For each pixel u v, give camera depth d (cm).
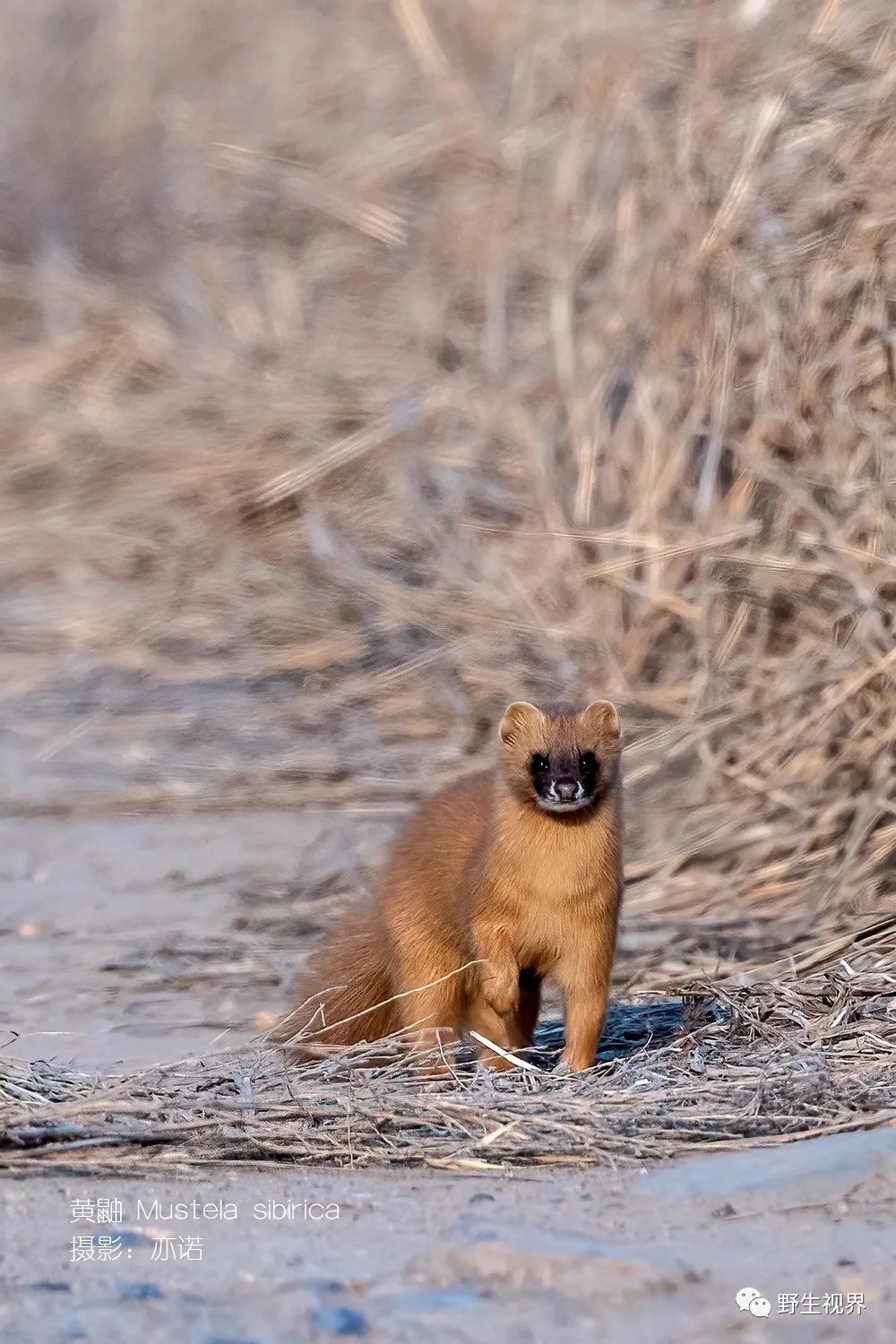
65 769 1493
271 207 2164
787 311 1308
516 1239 593
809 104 1362
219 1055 846
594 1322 530
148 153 2491
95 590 1770
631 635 1342
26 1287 571
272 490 1688
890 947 987
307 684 1576
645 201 1475
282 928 1130
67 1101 769
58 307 2197
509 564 1486
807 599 1232
